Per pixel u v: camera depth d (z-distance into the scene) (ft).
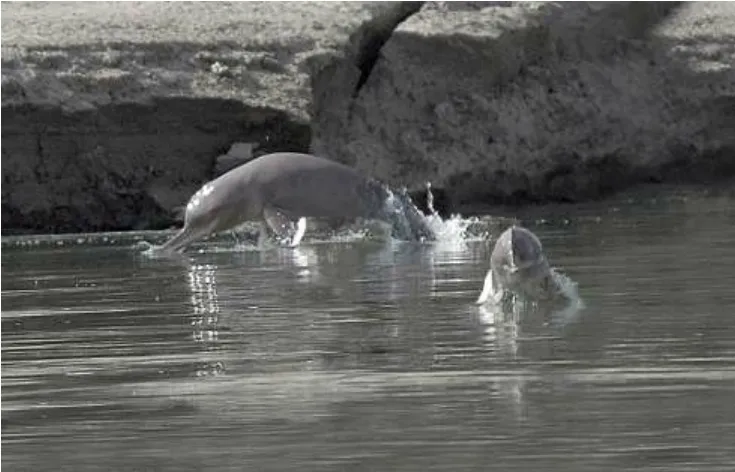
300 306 109.40
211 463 68.18
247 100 177.99
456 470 65.41
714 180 200.44
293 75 183.32
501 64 195.83
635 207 181.78
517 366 84.28
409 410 75.36
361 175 157.17
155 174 176.96
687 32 208.54
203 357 91.45
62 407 79.92
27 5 202.80
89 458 69.97
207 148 178.50
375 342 93.20
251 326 101.60
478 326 97.25
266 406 77.56
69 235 170.40
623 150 197.26
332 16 194.80
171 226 175.32
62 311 112.47
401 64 193.57
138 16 193.26
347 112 190.70
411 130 190.19
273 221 151.74
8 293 123.75
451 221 164.96
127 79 176.96
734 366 82.23
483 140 191.21
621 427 70.69
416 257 138.21
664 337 90.94
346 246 149.28
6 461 70.08
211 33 188.14
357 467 66.54
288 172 153.99
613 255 131.54
